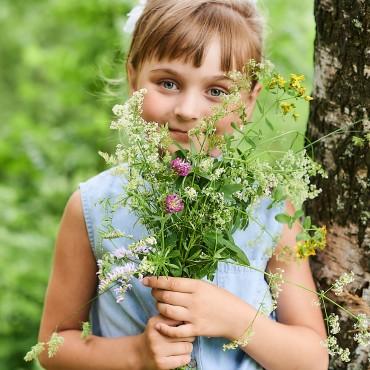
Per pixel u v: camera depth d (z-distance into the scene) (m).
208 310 2.32
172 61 2.47
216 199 2.13
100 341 2.55
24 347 6.17
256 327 2.39
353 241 2.59
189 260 2.23
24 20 10.87
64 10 6.78
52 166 7.33
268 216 2.59
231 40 2.51
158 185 2.19
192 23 2.49
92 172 7.05
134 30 2.69
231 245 2.19
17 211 7.12
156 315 2.52
